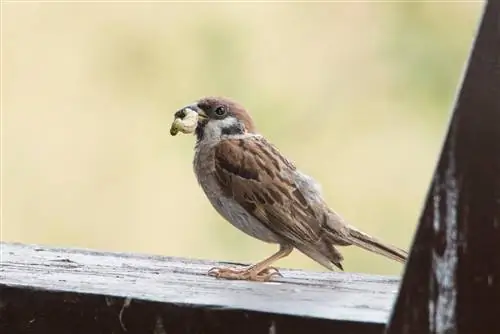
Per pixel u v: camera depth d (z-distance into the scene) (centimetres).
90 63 1177
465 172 416
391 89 1083
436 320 423
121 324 481
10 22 1205
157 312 475
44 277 539
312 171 1069
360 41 1101
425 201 423
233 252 1067
